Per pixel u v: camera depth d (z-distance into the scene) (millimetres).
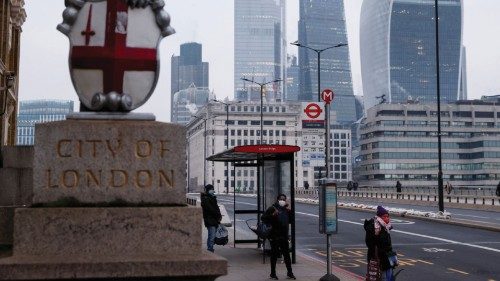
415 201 55812
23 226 5832
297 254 20406
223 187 192000
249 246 21578
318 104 27469
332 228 13812
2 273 5457
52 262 5566
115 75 6402
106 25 6414
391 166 193375
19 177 10391
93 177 6094
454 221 32562
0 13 32188
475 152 195250
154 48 6512
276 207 14617
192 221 6148
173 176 6234
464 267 17609
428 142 196250
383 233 11852
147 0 6480
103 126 6133
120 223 5996
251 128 197500
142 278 5758
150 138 6219
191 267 5844
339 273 15812
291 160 17562
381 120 195250
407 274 16312
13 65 37750
